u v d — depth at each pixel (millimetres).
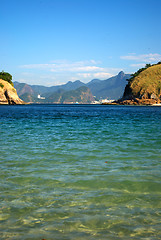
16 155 10742
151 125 26609
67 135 18062
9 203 5371
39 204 5316
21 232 4125
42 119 38375
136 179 7172
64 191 6164
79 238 3932
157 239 3902
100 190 6238
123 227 4293
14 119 37812
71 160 9773
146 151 11664
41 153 11219
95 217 4684
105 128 23453
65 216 4730
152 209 5051
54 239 3898
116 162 9414
